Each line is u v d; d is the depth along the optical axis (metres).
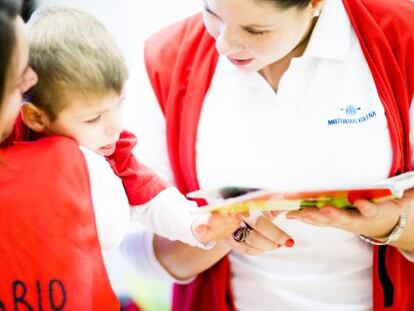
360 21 1.65
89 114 1.34
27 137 1.41
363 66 1.64
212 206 1.38
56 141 1.31
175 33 1.78
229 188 1.38
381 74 1.62
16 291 1.22
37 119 1.36
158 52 1.76
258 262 1.74
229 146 1.67
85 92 1.30
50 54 1.30
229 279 1.78
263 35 1.45
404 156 1.65
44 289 1.23
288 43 1.49
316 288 1.71
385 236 1.59
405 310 1.75
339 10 1.64
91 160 1.36
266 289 1.73
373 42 1.63
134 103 1.78
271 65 1.65
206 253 1.73
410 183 1.31
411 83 1.63
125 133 1.53
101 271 1.31
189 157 1.70
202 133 1.69
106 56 1.32
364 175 1.63
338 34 1.62
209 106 1.69
